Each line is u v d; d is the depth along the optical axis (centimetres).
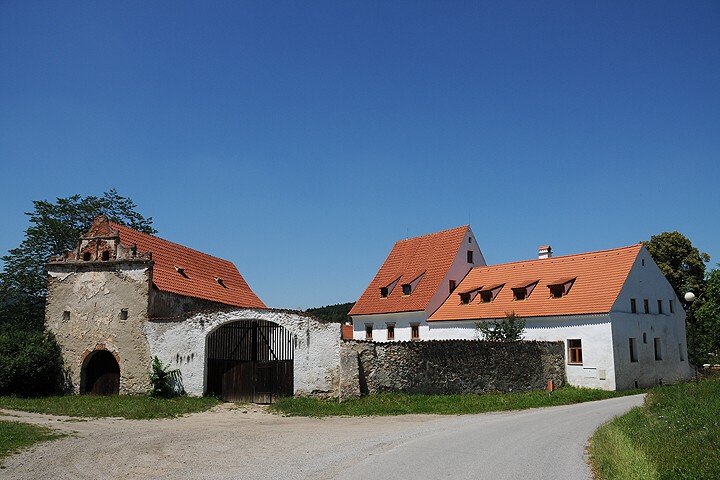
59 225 4253
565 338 3484
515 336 3428
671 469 1059
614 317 3338
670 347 3769
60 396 2717
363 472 1164
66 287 2869
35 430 1700
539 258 4334
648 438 1370
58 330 2839
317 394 2505
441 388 2712
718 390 1981
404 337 4491
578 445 1460
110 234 2869
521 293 3884
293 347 2561
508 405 2495
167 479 1147
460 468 1193
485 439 1577
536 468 1187
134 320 2764
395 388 2592
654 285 3775
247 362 2611
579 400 2817
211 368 2681
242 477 1154
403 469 1188
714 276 3619
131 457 1373
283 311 2592
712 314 3597
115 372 2800
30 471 1214
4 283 4150
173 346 2695
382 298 4812
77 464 1290
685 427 1454
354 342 2527
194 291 3306
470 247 4788
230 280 4172
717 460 1082
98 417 2128
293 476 1148
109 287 2822
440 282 4456
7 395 2639
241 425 1973
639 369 3441
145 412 2216
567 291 3684
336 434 1738
